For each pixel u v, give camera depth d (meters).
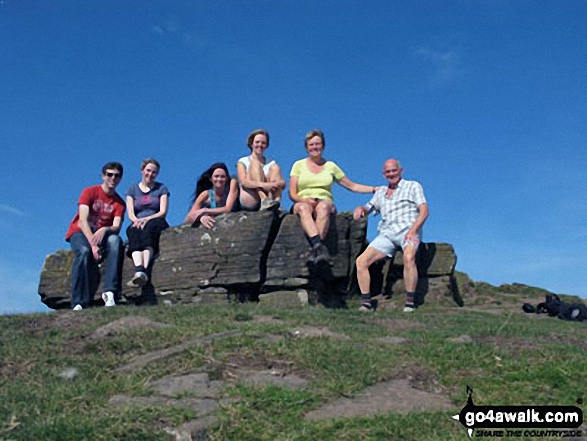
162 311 9.31
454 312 10.88
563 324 10.54
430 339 7.96
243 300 11.20
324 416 5.74
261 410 5.84
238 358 6.95
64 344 7.80
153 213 11.94
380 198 11.37
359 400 6.10
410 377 6.70
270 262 11.09
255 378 6.50
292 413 5.80
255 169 11.53
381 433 5.40
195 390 6.25
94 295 11.79
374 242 11.04
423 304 11.43
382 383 6.55
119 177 11.73
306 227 10.80
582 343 8.48
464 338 8.12
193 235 11.47
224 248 11.20
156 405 5.88
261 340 7.51
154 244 11.73
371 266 11.81
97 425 5.45
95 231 11.64
